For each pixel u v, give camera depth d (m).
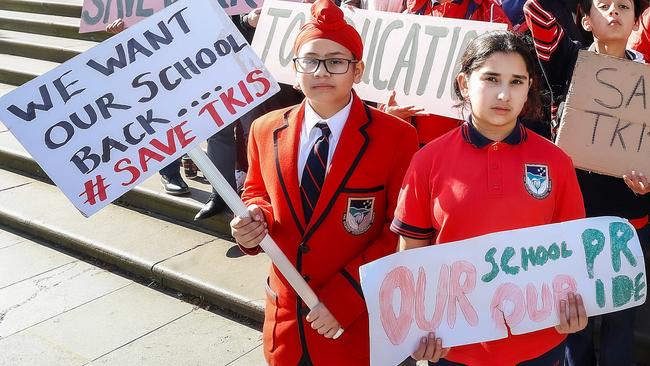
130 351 3.54
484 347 2.12
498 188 1.98
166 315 3.85
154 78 2.24
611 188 2.71
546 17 2.69
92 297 4.04
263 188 2.49
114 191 2.22
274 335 2.43
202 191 4.80
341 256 2.32
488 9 3.21
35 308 3.94
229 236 4.45
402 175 2.29
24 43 7.46
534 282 2.03
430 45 3.21
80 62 2.20
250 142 2.50
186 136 2.26
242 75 2.29
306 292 2.28
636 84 2.50
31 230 4.76
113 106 2.22
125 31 2.23
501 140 2.02
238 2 4.08
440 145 2.06
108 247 4.36
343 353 2.34
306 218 2.33
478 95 1.99
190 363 3.43
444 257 2.02
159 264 4.14
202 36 2.27
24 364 3.46
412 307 2.04
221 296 3.84
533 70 2.02
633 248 2.06
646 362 3.12
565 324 2.05
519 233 2.00
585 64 2.54
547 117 2.88
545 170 2.00
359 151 2.29
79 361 3.47
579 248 2.03
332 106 2.30
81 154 2.20
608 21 2.62
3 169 5.67
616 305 2.08
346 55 2.25
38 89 2.17
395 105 3.23
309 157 2.33
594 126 2.56
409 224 2.09
